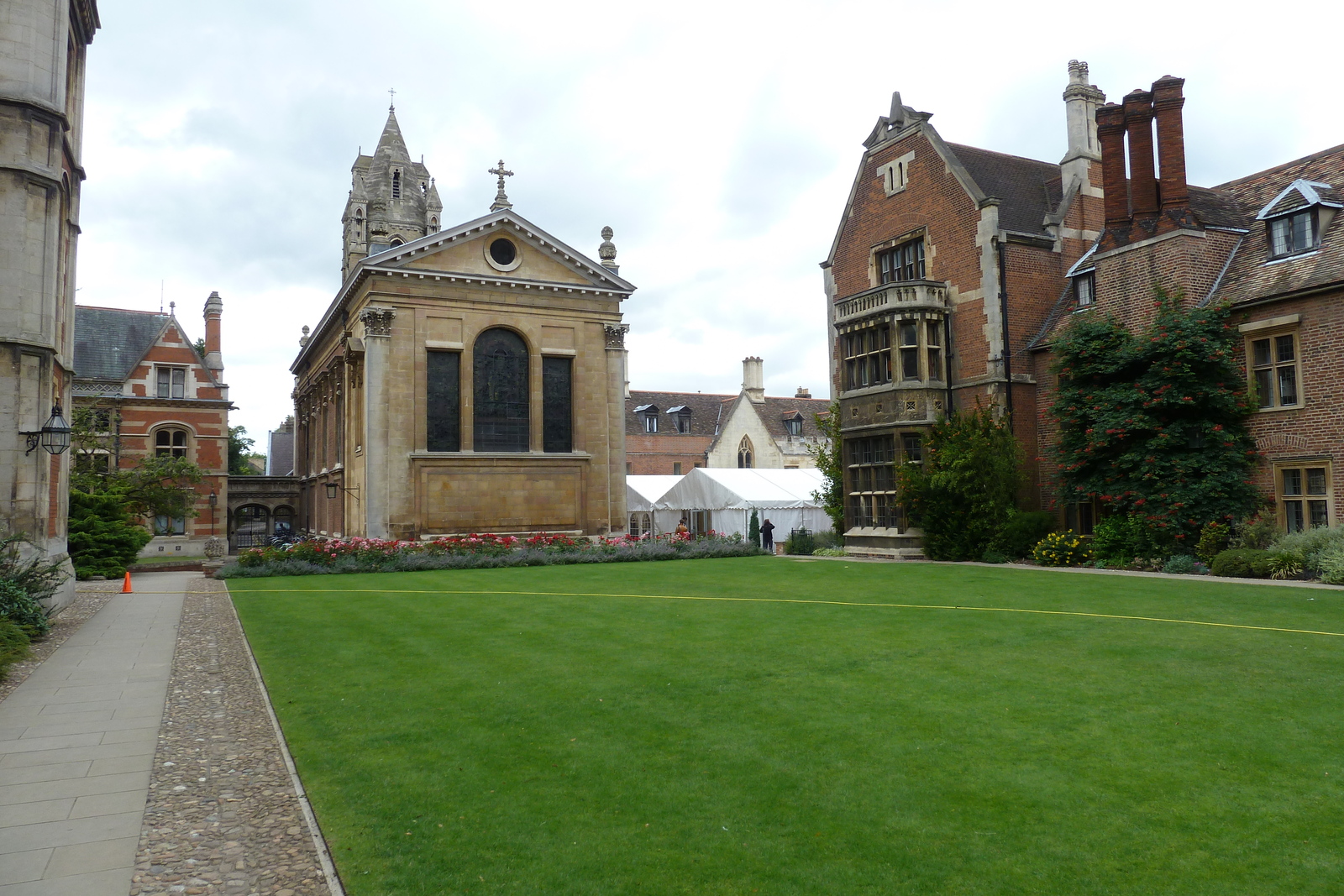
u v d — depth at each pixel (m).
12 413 15.36
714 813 5.67
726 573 22.91
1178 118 22.92
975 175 29.19
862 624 13.11
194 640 13.07
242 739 7.61
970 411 27.00
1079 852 5.05
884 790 6.04
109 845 5.31
